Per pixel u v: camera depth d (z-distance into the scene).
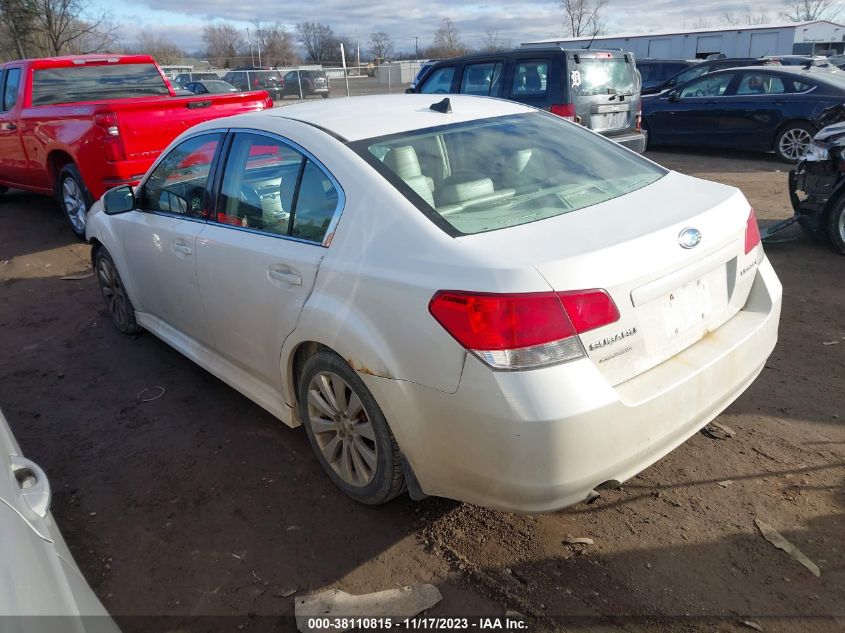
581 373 2.17
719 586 2.43
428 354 2.30
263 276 3.05
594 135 3.53
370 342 2.48
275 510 3.01
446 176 2.83
